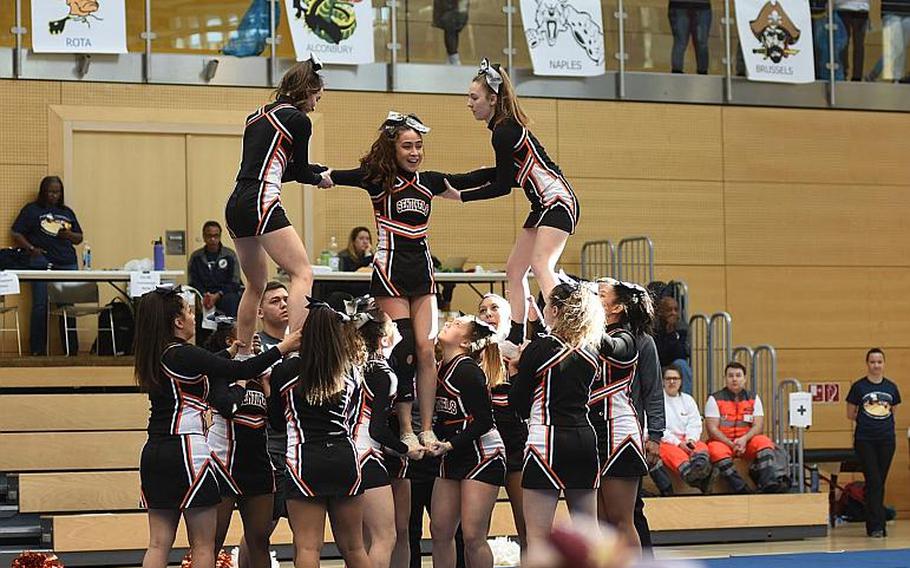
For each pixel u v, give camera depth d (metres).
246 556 8.13
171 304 7.31
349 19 16.06
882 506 14.88
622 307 8.38
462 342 8.38
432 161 16.50
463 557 9.55
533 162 8.15
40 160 15.38
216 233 14.92
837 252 18.00
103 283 15.36
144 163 15.79
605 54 17.16
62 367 13.42
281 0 16.06
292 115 7.31
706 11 17.50
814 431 17.75
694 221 17.50
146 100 15.72
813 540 14.01
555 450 7.57
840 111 18.08
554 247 8.07
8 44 15.29
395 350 7.95
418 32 16.48
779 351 17.70
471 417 8.20
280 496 9.25
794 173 17.91
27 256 14.61
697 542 13.70
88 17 15.33
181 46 15.84
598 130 17.17
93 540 11.95
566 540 1.58
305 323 7.18
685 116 17.50
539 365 7.61
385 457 8.41
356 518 7.32
